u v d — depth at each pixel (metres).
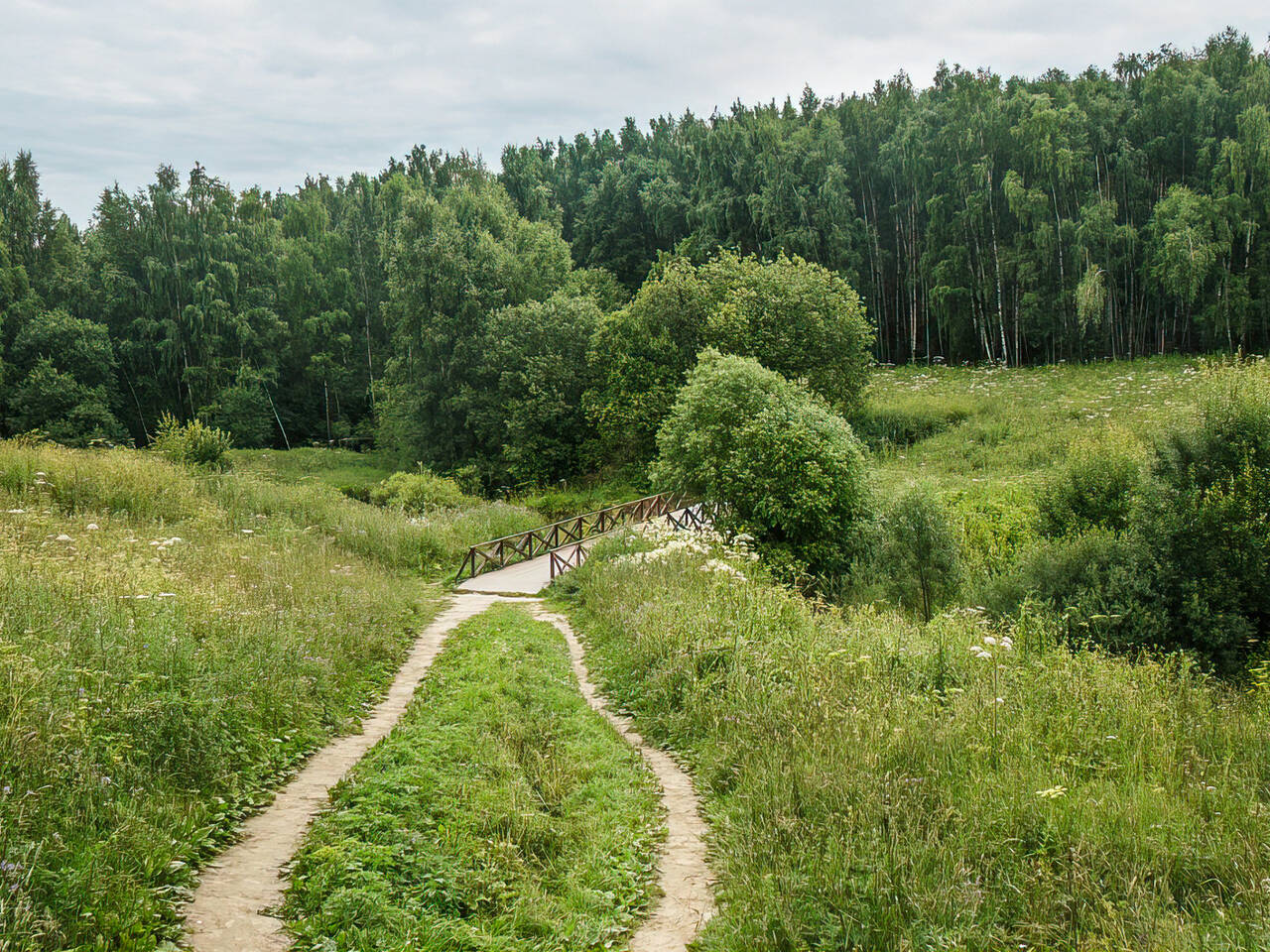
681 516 26.48
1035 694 9.22
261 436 56.59
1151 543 16.08
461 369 42.88
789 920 4.97
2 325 51.34
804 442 21.06
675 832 6.80
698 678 10.09
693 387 23.64
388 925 4.75
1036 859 5.67
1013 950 4.77
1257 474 15.26
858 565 20.44
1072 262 46.88
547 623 15.30
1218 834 6.04
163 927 4.45
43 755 5.38
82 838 4.87
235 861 5.46
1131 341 47.75
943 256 51.84
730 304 35.19
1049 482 21.25
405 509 29.30
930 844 5.74
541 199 69.69
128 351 55.00
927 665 10.12
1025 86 59.12
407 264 43.34
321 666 9.58
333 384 61.47
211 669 8.01
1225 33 57.62
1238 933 4.73
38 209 58.50
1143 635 15.21
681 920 5.39
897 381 47.28
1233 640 14.95
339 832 5.79
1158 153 50.06
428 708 9.24
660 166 68.19
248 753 7.06
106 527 15.51
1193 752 7.89
